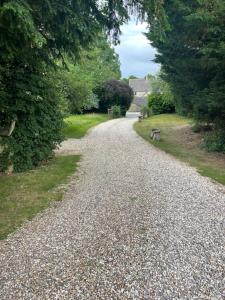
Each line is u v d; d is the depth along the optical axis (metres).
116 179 7.79
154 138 15.41
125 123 26.16
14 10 4.19
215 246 4.21
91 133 18.95
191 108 14.13
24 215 5.38
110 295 3.18
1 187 7.09
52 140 9.96
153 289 3.28
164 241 4.35
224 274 3.55
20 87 8.06
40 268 3.67
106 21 6.86
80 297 3.15
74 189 6.97
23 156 8.73
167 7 10.66
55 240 4.39
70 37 6.09
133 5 6.57
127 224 4.94
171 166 9.36
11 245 4.25
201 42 11.58
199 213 5.44
